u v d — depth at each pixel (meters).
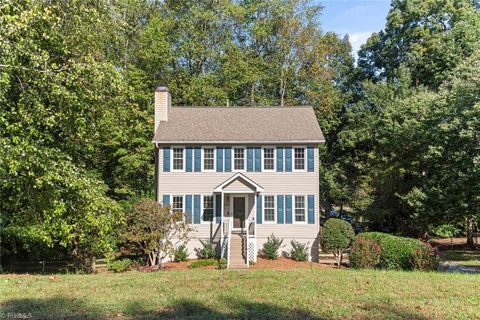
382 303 7.97
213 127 25.73
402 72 32.38
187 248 24.41
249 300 8.25
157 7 35.28
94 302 8.07
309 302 8.06
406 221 28.89
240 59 34.56
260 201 24.77
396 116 28.34
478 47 26.64
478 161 18.16
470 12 31.28
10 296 8.66
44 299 8.34
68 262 21.77
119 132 25.59
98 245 16.53
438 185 22.69
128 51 31.41
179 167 24.98
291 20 35.91
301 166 24.94
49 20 12.66
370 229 32.06
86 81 13.55
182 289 9.33
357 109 35.81
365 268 16.81
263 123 26.17
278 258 23.86
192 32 34.22
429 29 33.94
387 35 38.53
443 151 21.56
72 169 13.35
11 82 12.71
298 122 26.19
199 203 24.73
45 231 13.74
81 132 14.52
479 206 21.12
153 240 20.47
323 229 22.38
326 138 39.19
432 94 25.52
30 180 12.54
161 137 24.75
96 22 15.01
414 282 10.14
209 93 32.56
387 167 28.80
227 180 23.98
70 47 14.27
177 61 35.28
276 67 37.09
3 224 16.41
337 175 35.69
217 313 7.30
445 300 8.21
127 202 25.70
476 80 18.95
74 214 13.86
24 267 21.41
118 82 14.43
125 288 9.50
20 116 12.52
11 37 11.67
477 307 7.68
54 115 13.07
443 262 19.83
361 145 35.47
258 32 36.03
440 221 23.20
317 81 36.34
